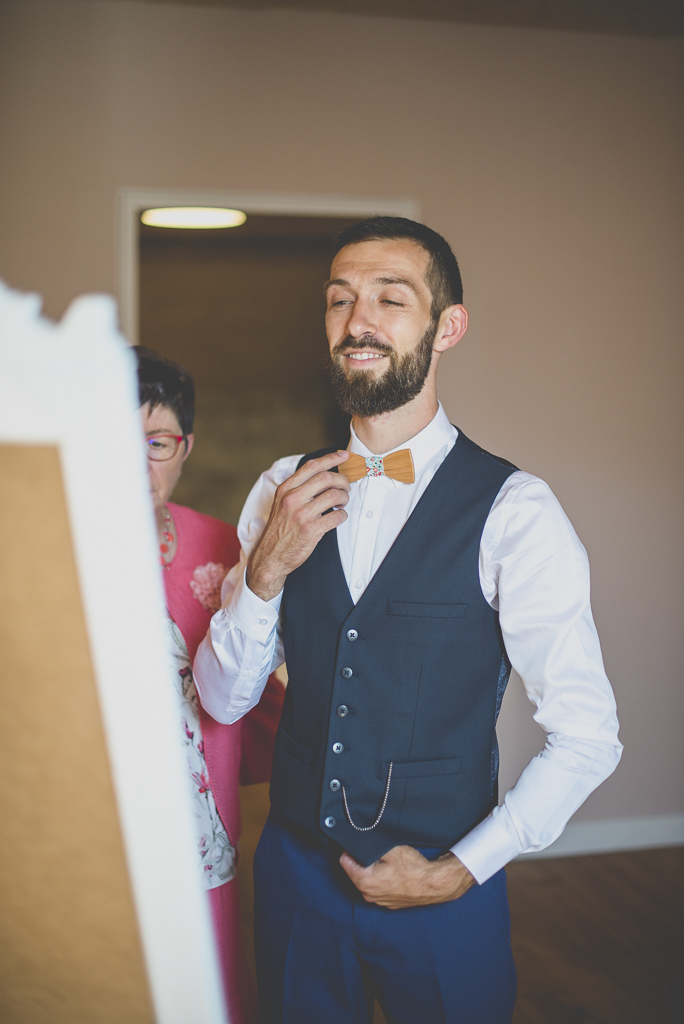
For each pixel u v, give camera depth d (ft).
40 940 1.75
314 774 3.83
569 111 10.09
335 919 3.73
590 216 10.19
